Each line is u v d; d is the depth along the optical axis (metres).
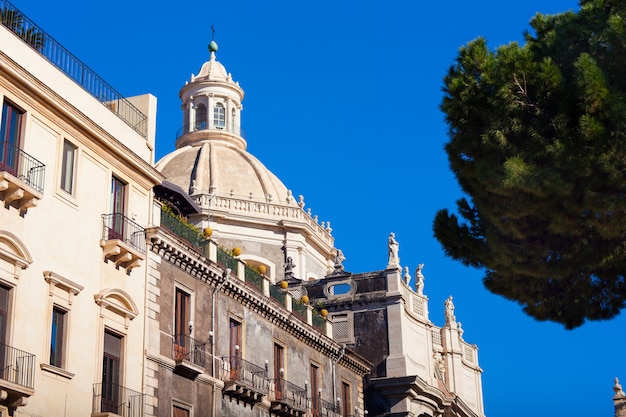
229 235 55.38
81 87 28.14
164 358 30.09
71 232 26.41
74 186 26.89
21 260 23.95
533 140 20.47
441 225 23.89
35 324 24.27
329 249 61.56
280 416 37.66
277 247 56.66
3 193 23.67
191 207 37.19
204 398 32.28
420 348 54.78
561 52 21.45
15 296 23.69
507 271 22.92
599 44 20.89
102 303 27.22
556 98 20.39
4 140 24.17
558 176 20.02
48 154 25.81
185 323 32.22
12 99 24.50
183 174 59.81
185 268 32.41
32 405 23.67
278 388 38.28
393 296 52.00
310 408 40.91
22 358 23.52
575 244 21.80
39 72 26.12
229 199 56.38
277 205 57.50
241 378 34.75
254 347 36.66
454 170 22.50
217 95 67.31
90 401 26.16
